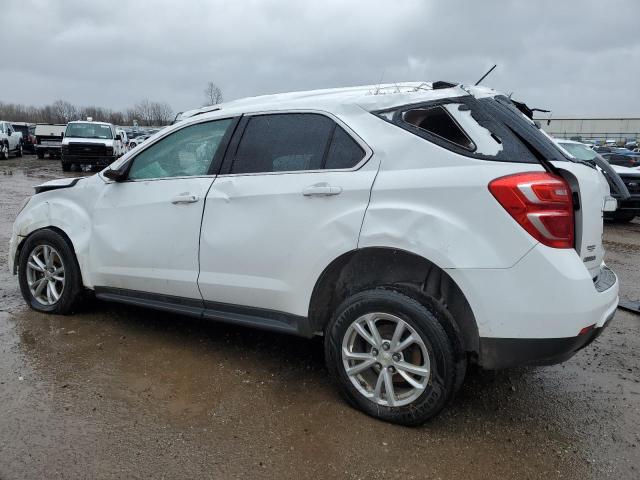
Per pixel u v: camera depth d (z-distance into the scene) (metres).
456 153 2.82
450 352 2.79
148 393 3.25
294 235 3.19
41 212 4.48
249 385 3.41
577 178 2.75
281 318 3.35
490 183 2.67
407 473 2.58
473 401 3.33
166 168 3.90
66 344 3.92
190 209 3.62
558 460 2.72
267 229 3.29
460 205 2.72
